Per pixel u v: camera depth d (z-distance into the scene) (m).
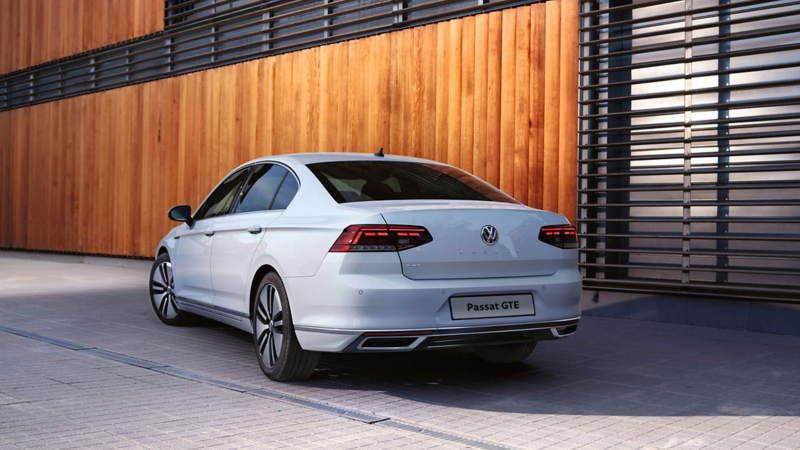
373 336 3.88
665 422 3.70
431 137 9.41
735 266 7.29
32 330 6.34
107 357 5.20
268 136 11.57
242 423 3.55
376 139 10.03
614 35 8.04
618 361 5.29
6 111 17.05
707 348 5.86
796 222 6.80
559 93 8.23
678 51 7.73
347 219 4.01
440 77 9.31
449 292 3.96
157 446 3.17
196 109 12.66
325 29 11.05
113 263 14.10
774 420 3.75
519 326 4.15
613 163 8.05
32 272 12.48
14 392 4.12
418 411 3.84
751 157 7.25
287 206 4.62
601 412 3.88
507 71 8.63
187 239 6.10
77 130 15.01
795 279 6.98
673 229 7.73
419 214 4.00
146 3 14.10
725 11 7.45
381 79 9.98
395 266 3.90
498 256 4.14
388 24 10.18
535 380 4.64
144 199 13.42
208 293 5.66
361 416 3.71
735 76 7.39
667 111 7.58
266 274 4.61
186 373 4.70
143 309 7.81
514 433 3.46
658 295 7.45
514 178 8.55
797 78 7.04
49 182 15.73
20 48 17.17
